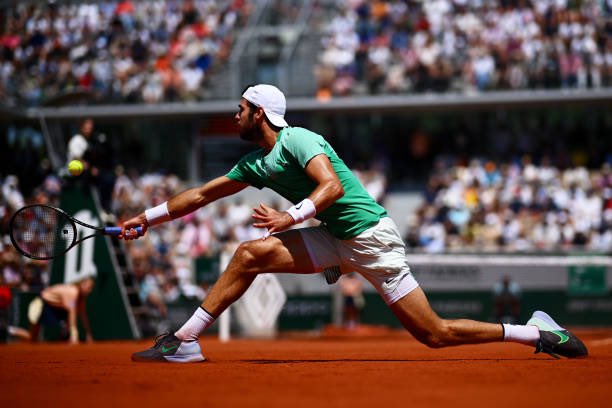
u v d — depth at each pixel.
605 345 15.30
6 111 33.97
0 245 25.80
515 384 6.76
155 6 41.81
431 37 39.91
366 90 39.47
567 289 29.69
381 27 40.88
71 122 38.12
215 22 41.69
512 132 41.09
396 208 39.88
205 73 40.16
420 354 11.99
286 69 39.91
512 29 39.44
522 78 38.31
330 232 9.07
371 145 42.09
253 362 9.82
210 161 40.94
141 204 34.19
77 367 8.88
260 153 9.44
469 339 9.18
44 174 33.81
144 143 41.16
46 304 21.52
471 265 29.83
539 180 37.75
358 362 9.74
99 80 38.72
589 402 5.56
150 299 28.12
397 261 8.98
